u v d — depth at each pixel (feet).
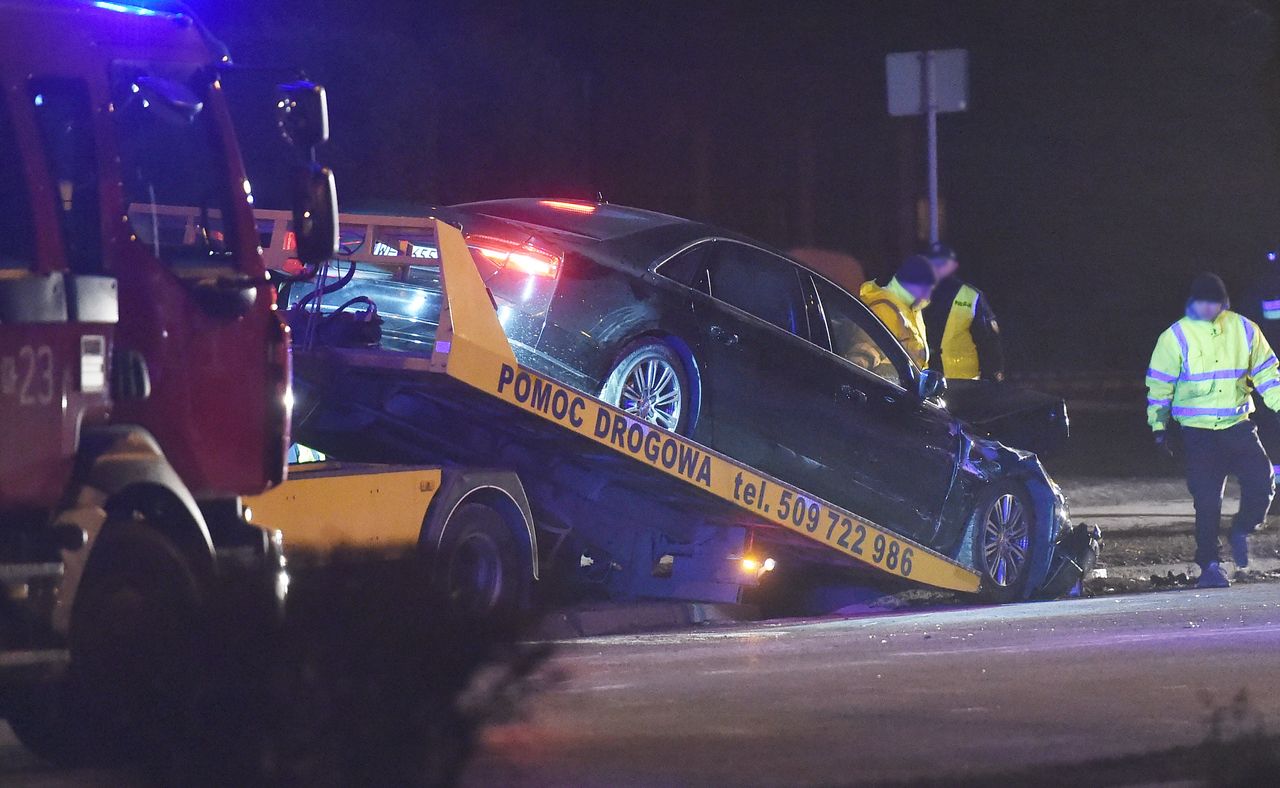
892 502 135.85
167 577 75.41
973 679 85.92
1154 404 151.64
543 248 115.55
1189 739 68.74
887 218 406.62
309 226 82.69
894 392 135.03
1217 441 150.61
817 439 130.00
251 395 83.20
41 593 70.74
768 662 93.66
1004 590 143.64
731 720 73.97
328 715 57.26
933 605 142.61
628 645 103.71
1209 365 150.00
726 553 128.98
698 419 122.52
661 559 135.44
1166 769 63.05
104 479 73.41
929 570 136.46
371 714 57.06
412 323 115.14
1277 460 164.55
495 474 111.96
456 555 109.70
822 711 76.28
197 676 61.41
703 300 122.72
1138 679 85.40
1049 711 75.97
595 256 117.80
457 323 106.83
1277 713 74.79
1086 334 427.33
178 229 81.10
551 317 115.85
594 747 67.56
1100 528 175.94
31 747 74.33
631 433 115.85
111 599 73.61
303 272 85.10
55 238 72.64
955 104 179.32
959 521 140.87
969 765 63.93
